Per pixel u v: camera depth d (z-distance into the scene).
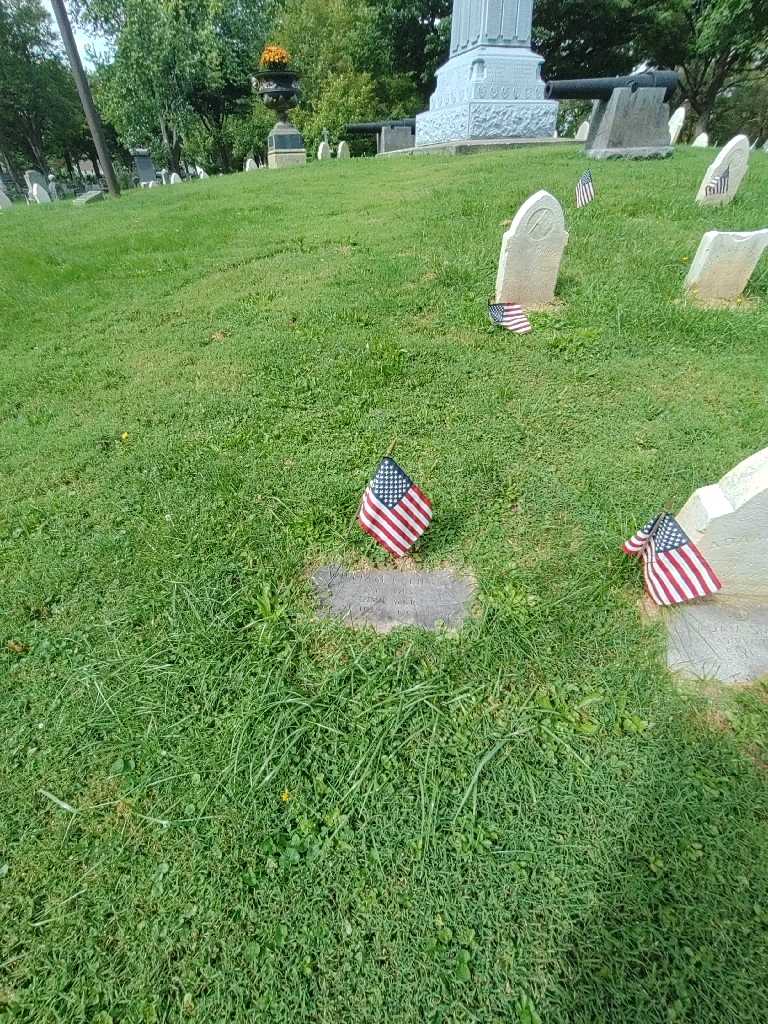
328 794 1.90
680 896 1.64
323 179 12.06
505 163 10.68
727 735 2.02
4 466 3.54
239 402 4.04
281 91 18.61
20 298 6.32
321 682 2.22
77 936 1.63
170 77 27.89
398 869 1.72
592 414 3.76
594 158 10.72
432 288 5.53
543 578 2.60
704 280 5.09
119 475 3.40
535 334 4.73
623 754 1.97
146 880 1.73
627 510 2.95
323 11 30.00
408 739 2.03
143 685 2.24
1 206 17.31
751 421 3.61
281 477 3.29
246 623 2.47
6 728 2.13
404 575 2.68
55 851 1.80
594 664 2.25
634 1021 1.44
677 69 31.33
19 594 2.64
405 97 32.50
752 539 2.27
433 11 29.30
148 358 4.80
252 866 1.74
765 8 22.00
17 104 39.09
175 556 2.77
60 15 11.68
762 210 7.04
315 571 2.72
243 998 1.51
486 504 3.05
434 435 3.60
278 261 6.75
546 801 1.85
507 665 2.24
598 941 1.57
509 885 1.68
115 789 1.95
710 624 2.40
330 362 4.45
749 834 1.76
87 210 11.66
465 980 1.51
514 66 13.00
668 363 4.30
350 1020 1.46
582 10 27.08
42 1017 1.49
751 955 1.53
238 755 1.98
